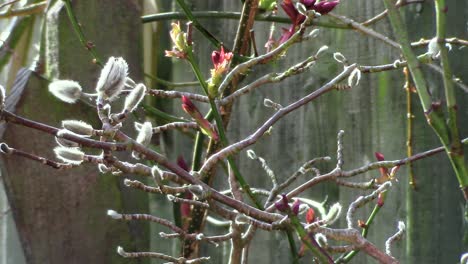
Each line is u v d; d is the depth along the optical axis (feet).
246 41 3.23
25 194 3.34
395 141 3.54
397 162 2.77
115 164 2.22
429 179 3.39
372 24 3.59
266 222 2.53
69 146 2.18
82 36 3.30
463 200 3.31
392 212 3.49
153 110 3.66
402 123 3.52
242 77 3.30
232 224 2.78
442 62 2.30
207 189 2.29
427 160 3.40
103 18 3.60
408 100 3.37
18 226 3.35
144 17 3.76
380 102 3.58
